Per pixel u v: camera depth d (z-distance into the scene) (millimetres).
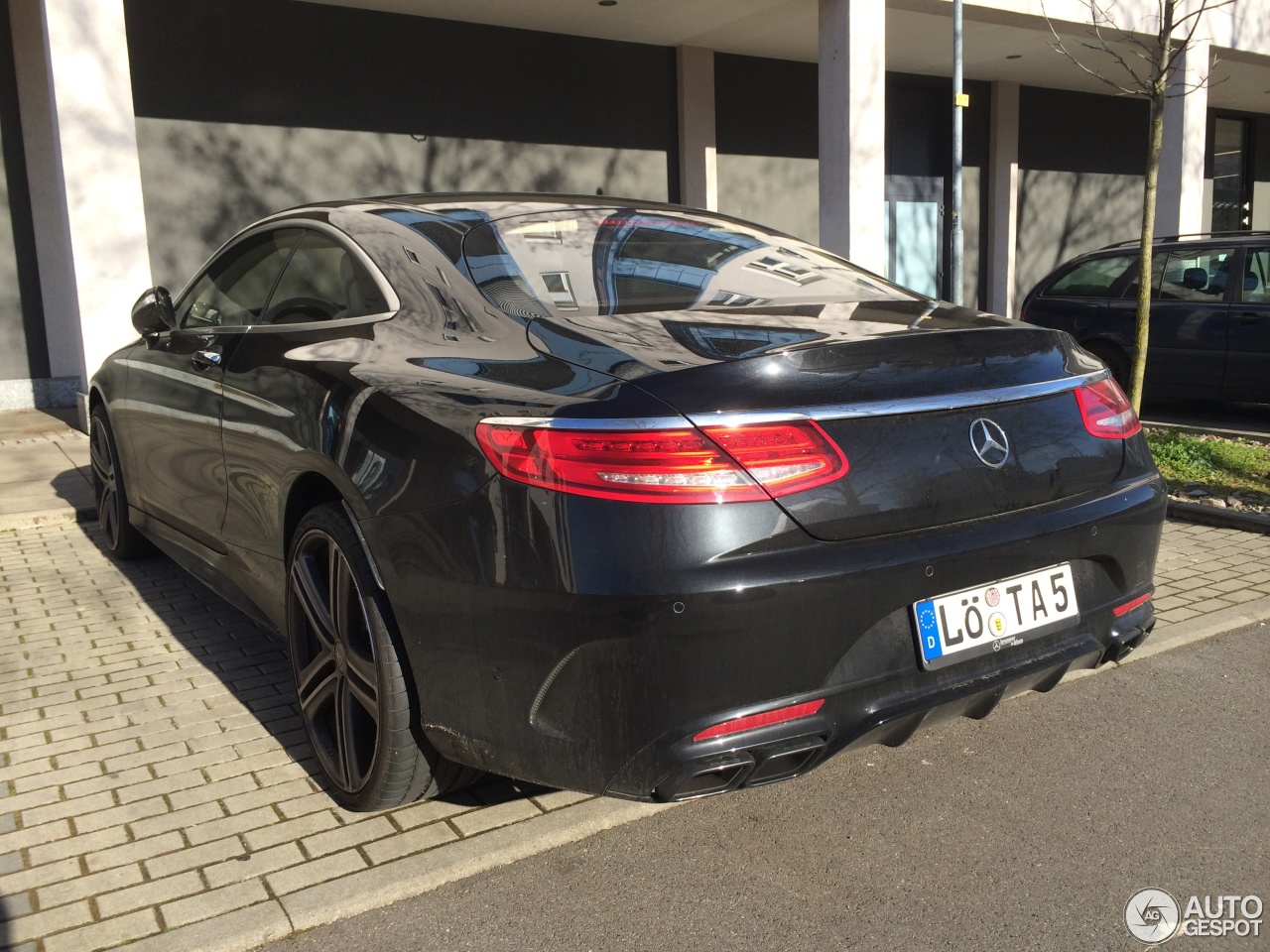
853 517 2070
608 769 2027
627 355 2158
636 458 1958
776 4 10406
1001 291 16109
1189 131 12680
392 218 3039
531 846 2479
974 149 15672
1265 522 5254
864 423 2109
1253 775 2826
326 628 2668
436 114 10711
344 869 2369
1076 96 16750
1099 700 3338
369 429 2418
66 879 2342
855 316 2502
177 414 3637
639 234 3039
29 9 9234
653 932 2170
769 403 2023
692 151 12398
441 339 2525
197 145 9453
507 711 2131
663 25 11172
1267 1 13164
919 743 3062
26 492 6227
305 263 3217
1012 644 2281
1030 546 2283
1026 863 2422
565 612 1994
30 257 9594
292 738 3070
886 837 2541
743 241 3186
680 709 1961
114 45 7023
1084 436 2471
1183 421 8844
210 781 2801
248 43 9594
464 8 10242
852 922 2201
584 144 11789
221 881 2324
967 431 2248
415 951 2115
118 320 7273
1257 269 8367
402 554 2273
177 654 3756
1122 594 2547
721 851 2484
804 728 2035
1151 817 2619
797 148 13609
